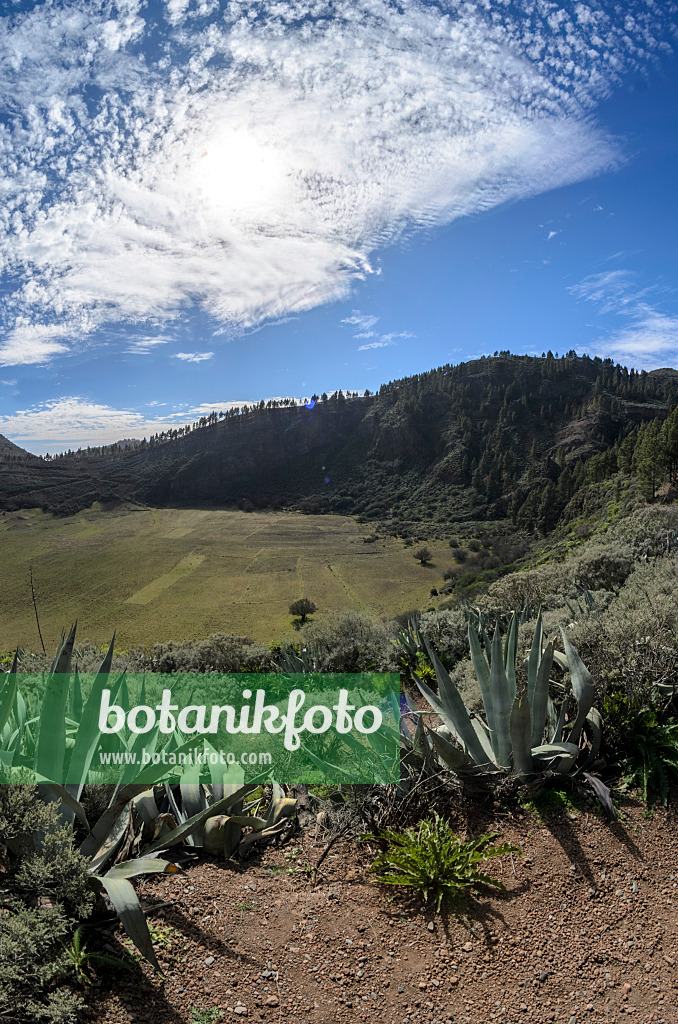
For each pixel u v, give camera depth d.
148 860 2.52
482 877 2.66
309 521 123.62
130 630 52.72
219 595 65.19
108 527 114.94
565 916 2.49
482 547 84.56
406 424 171.50
